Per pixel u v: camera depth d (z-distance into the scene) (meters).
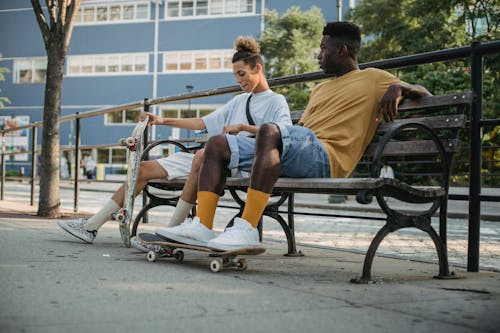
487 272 2.93
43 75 37.69
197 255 3.27
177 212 3.12
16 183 25.83
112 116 35.94
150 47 35.56
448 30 16.80
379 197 2.38
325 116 2.96
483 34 15.48
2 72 36.88
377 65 3.28
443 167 2.69
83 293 1.94
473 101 2.86
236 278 2.41
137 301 1.83
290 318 1.67
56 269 2.45
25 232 4.16
